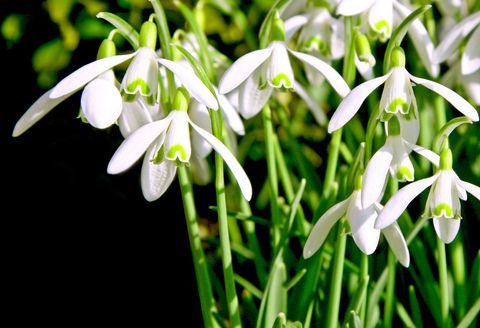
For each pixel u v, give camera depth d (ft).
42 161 2.20
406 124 1.40
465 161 1.82
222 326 1.51
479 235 1.85
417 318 1.56
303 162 1.75
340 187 1.49
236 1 2.28
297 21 1.61
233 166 1.33
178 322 2.08
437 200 1.37
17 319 2.07
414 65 1.85
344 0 1.44
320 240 1.43
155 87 1.39
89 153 2.23
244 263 1.92
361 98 1.34
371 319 1.54
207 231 2.24
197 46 1.65
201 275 1.49
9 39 2.14
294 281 1.48
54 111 2.21
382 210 1.34
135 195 2.23
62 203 2.19
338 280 1.46
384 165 1.35
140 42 1.39
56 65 2.13
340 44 1.63
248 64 1.41
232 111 1.51
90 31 2.10
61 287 2.12
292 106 2.36
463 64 1.56
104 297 2.11
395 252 1.41
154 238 2.19
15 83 2.18
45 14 2.13
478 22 1.54
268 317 1.49
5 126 2.18
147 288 2.13
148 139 1.34
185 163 1.37
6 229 2.15
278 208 1.57
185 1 2.23
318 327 1.57
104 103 1.32
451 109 1.83
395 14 1.60
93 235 2.18
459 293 1.58
